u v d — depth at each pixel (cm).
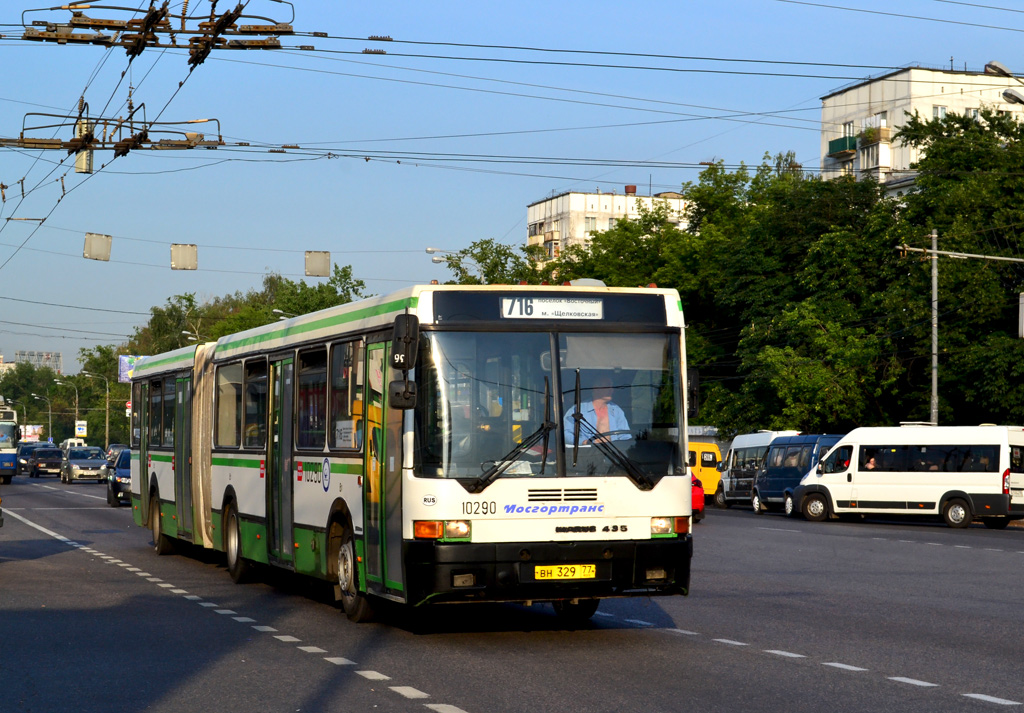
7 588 1634
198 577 1789
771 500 4253
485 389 1095
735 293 5422
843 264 4850
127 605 1446
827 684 923
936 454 3447
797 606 1438
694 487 3516
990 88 7812
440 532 1061
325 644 1130
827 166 8388
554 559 1077
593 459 1101
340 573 1288
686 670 984
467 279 6912
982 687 915
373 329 1204
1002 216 4434
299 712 823
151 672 985
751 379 5200
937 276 4350
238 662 1030
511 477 1080
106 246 3462
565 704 844
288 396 1472
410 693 886
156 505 2180
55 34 1786
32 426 14088
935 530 3152
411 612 1367
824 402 4681
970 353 4238
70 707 848
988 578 1794
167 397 2103
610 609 1402
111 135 2223
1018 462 3369
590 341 1128
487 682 929
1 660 1048
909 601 1495
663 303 1160
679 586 1115
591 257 6956
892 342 4638
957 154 4712
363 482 1202
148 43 1803
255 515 1594
